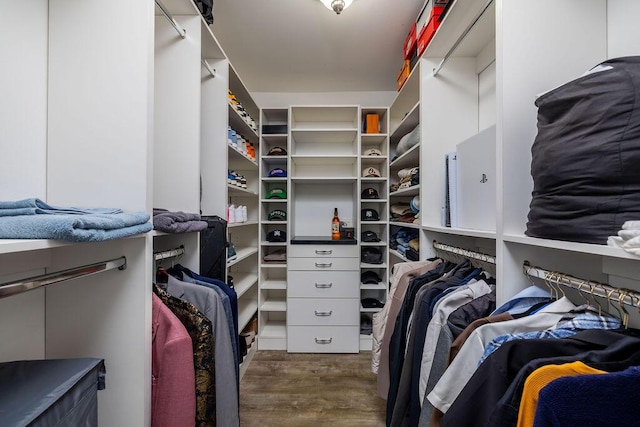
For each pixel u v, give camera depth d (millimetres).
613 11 858
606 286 630
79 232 546
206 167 1631
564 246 648
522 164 881
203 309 1007
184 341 832
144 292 826
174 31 1314
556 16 879
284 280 2672
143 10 842
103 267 726
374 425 1482
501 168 886
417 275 1430
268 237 2520
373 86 2627
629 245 500
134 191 836
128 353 825
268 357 2219
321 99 2734
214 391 927
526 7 879
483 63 1529
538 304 800
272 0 1597
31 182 799
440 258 1572
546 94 711
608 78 581
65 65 845
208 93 1640
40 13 829
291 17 1731
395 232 2449
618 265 765
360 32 1874
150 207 852
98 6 847
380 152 2609
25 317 794
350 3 1499
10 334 761
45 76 842
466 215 1249
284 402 1659
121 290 828
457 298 971
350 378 1916
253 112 2500
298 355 2256
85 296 835
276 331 2465
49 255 846
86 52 846
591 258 854
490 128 1055
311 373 1978
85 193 842
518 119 877
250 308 2328
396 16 1725
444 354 836
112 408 822
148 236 838
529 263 875
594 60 871
